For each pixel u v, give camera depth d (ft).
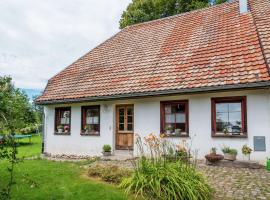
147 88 44.47
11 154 17.46
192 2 88.33
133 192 24.09
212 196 23.86
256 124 37.50
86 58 63.36
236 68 39.29
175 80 43.09
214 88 38.27
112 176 28.35
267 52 38.40
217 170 33.96
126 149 49.01
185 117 43.11
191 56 46.37
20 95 19.86
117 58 57.31
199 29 52.85
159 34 58.29
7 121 17.65
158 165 25.54
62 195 24.06
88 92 51.83
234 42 44.32
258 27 43.75
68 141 55.72
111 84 50.37
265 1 51.11
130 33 64.75
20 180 28.94
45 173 32.81
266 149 36.60
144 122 46.73
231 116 39.88
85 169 35.55
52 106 59.06
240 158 38.19
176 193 22.43
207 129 40.98
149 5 93.04
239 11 51.83
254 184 27.30
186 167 25.41
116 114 50.80
